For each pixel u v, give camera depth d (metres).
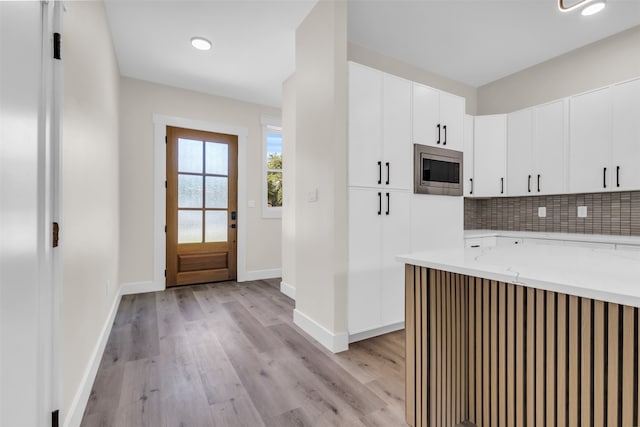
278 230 4.55
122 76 3.51
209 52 3.03
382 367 1.91
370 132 2.34
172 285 3.84
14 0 0.79
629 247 2.45
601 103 2.79
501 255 1.34
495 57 3.31
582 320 0.91
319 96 2.30
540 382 1.01
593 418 0.88
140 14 2.43
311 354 2.08
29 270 0.89
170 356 2.04
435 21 2.69
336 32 2.15
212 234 4.09
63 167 1.20
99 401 1.55
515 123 3.45
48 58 1.07
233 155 4.21
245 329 2.52
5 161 0.73
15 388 0.78
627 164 2.63
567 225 3.24
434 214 2.73
